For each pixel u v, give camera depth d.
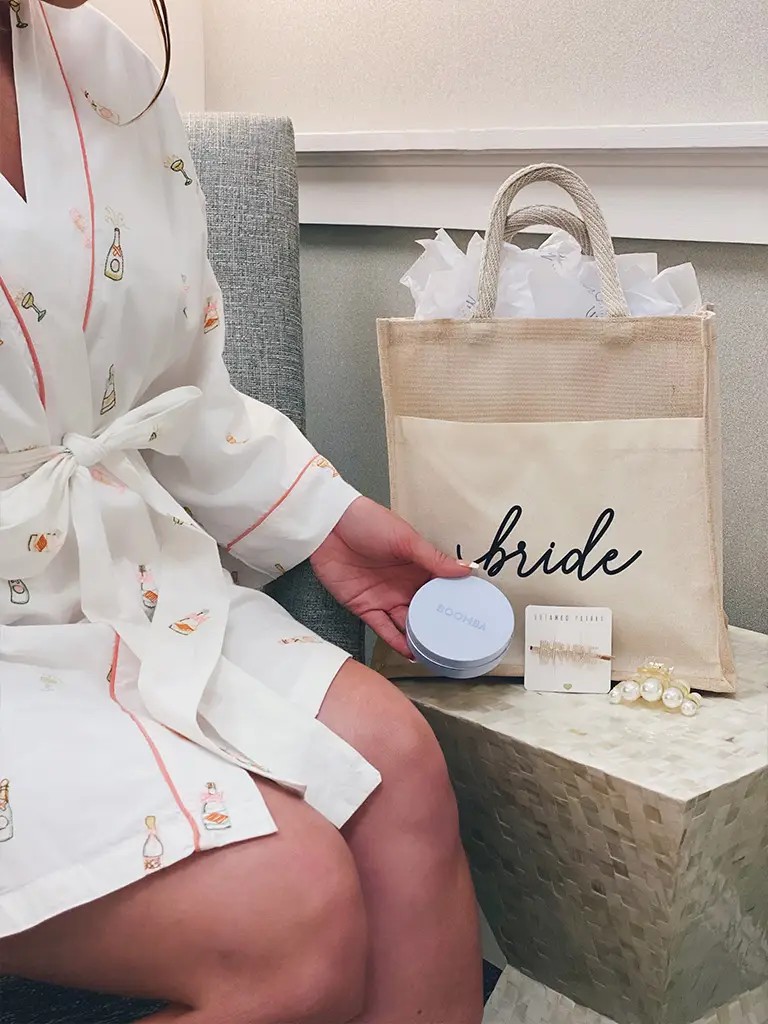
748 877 0.91
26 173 0.80
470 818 1.04
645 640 1.03
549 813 0.93
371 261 1.47
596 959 0.95
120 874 0.66
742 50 1.07
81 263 0.81
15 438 0.80
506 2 1.25
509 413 1.04
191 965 0.68
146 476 0.92
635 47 1.15
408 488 1.08
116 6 1.49
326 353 1.57
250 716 0.81
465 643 0.99
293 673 0.89
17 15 0.81
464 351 1.04
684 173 1.14
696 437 0.99
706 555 1.00
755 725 0.95
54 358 0.80
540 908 1.00
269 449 1.01
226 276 1.19
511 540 1.04
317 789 0.80
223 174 1.21
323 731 0.81
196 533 0.92
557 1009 1.01
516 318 1.02
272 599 1.03
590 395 1.02
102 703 0.76
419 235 1.40
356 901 0.70
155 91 0.90
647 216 1.18
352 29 1.42
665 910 0.85
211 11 1.62
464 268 1.07
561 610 1.04
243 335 1.18
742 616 1.21
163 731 0.75
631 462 1.01
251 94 1.59
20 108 0.80
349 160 1.43
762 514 1.17
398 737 0.85
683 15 1.11
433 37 1.33
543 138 1.21
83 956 0.70
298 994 0.67
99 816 0.67
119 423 0.87
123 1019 0.77
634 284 1.06
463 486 1.05
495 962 1.21
